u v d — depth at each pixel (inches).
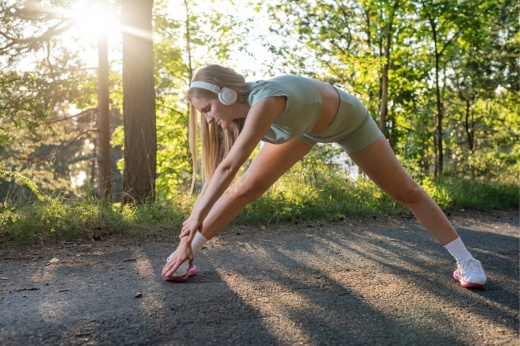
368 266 163.2
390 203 299.4
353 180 322.7
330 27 579.5
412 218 274.8
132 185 297.4
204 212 118.9
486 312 118.8
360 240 211.6
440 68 640.4
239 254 177.0
